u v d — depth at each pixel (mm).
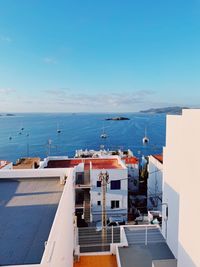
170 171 10367
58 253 4738
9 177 9812
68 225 7418
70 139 116125
